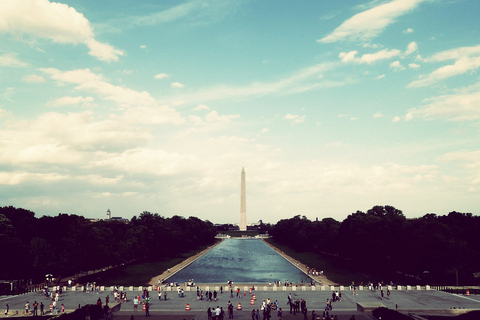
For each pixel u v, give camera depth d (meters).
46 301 93.06
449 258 116.00
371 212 172.50
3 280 120.06
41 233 142.00
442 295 100.44
